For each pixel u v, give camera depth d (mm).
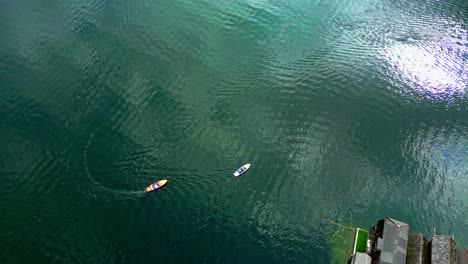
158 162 102625
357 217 92875
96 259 86375
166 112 113688
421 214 93625
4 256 86625
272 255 86875
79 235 89875
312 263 85938
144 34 137500
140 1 149500
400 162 102438
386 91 118000
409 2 142250
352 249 86875
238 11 145000
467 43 127312
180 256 86688
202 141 107125
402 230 83250
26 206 94812
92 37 136625
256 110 114750
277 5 146500
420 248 82000
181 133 108688
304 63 127062
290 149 105375
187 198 95875
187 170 101188
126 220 92250
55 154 104688
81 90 120062
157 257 86562
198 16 143875
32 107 115938
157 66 127125
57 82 122750
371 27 135750
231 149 105438
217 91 119812
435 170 100375
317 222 92062
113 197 96312
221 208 94250
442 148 104312
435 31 132000
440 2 141125
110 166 101938
